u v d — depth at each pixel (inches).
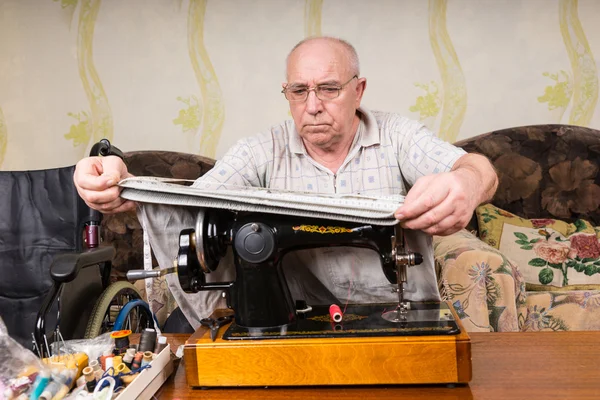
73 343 43.4
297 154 67.4
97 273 70.7
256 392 38.9
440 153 58.7
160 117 135.9
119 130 136.7
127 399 34.8
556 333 47.4
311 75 57.5
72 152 137.1
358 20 132.0
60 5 136.0
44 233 78.5
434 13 131.0
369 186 66.1
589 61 130.3
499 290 80.3
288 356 38.7
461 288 80.0
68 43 136.3
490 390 36.9
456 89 131.9
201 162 126.1
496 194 120.1
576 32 129.8
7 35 136.9
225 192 41.6
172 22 134.5
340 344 38.3
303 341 38.7
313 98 58.0
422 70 131.9
